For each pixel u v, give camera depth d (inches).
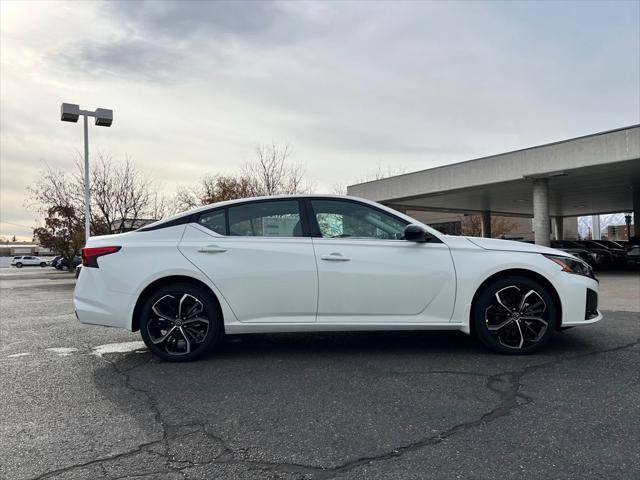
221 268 175.2
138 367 172.1
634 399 131.6
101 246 179.9
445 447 105.3
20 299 484.7
